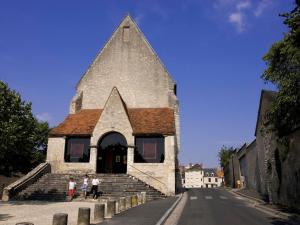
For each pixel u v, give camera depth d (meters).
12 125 20.36
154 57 38.56
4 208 19.77
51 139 33.28
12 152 21.86
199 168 114.56
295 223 14.38
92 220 14.95
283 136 19.25
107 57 39.19
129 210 18.53
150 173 30.86
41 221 14.49
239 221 14.91
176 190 33.56
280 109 16.02
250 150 37.75
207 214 17.39
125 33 39.84
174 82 37.66
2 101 20.70
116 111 33.00
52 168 32.50
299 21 13.38
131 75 38.28
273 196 22.62
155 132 31.72
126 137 32.09
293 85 14.70
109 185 27.92
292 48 14.06
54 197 25.83
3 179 34.94
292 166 19.16
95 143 32.44
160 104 37.06
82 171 32.03
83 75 39.16
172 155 31.02
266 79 16.12
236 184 47.56
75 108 37.97
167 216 16.28
